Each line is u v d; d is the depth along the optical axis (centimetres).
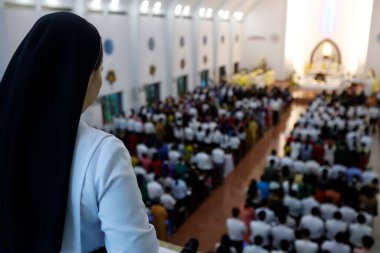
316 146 923
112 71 1220
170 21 1521
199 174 841
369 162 1087
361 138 995
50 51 80
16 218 76
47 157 77
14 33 844
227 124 1143
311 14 2405
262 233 525
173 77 1617
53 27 81
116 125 1159
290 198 630
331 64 2359
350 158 870
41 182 77
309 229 553
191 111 1305
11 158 76
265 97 1545
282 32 2359
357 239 529
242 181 951
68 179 78
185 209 745
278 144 1251
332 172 770
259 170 1022
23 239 77
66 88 79
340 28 2356
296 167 800
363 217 534
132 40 1302
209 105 1400
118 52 1247
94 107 1141
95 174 79
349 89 1959
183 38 1689
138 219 82
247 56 2481
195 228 726
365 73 2228
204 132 1059
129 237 79
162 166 809
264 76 2188
